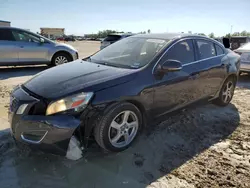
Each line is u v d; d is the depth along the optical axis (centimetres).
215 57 412
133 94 275
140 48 346
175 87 328
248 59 687
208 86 396
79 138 255
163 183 234
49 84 264
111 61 339
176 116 399
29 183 229
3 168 249
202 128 361
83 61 361
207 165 266
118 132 277
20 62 793
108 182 234
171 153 289
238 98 523
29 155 272
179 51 345
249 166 266
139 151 290
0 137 306
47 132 234
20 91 268
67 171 249
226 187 232
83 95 245
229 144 315
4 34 761
